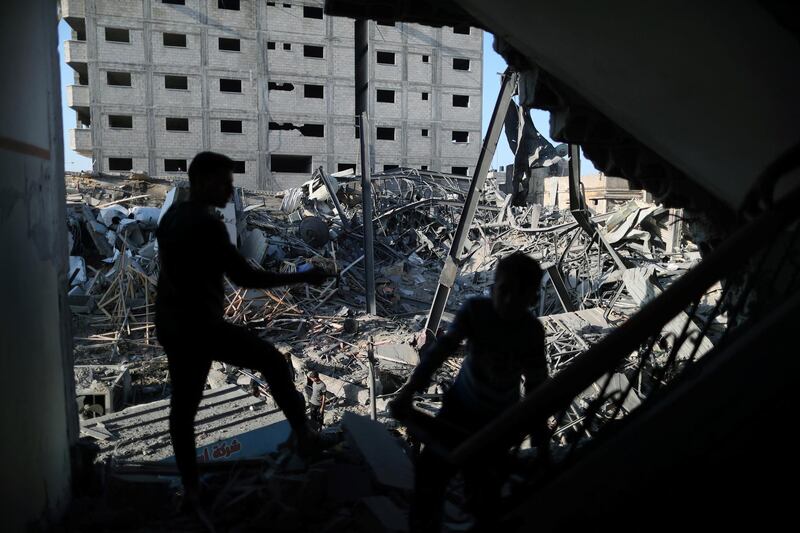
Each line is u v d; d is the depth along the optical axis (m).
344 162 63.16
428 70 65.75
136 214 27.12
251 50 59.75
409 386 2.71
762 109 4.40
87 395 15.39
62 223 3.94
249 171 60.41
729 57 4.17
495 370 2.69
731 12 3.72
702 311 14.53
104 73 56.19
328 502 3.68
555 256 27.80
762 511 2.14
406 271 33.06
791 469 2.09
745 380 2.12
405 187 42.94
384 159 64.81
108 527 3.45
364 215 25.66
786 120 4.28
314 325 22.72
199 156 3.20
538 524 2.55
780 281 3.96
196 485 3.42
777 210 2.09
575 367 2.29
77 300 21.22
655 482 2.30
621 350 2.24
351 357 19.62
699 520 2.22
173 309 3.20
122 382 16.11
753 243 2.12
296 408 3.75
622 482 2.35
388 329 23.58
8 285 2.79
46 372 3.37
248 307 22.67
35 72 3.37
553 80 7.25
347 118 62.97
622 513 2.36
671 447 2.26
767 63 3.92
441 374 17.53
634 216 29.75
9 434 2.72
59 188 3.88
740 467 2.16
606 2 4.65
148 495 3.77
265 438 8.79
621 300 24.06
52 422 3.46
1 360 2.66
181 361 3.28
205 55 58.56
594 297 25.23
